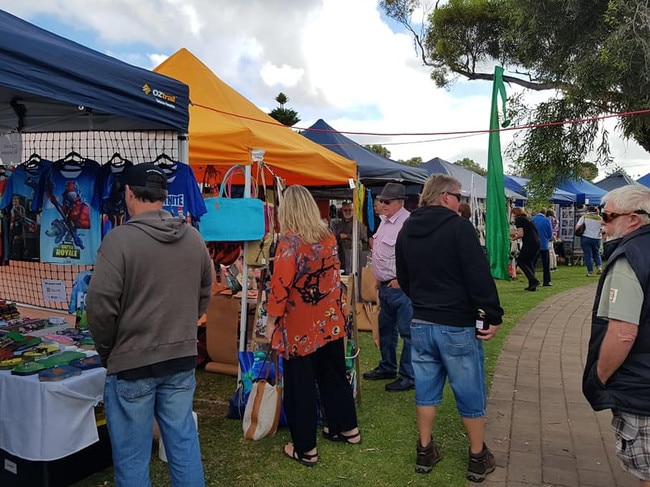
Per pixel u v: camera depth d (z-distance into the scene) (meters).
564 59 9.21
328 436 3.73
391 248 4.62
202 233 3.97
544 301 9.80
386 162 9.89
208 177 5.27
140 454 2.32
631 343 2.09
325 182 5.95
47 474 2.89
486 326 2.96
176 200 3.51
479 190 15.09
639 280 2.08
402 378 4.79
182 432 2.38
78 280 3.70
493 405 4.44
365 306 5.32
